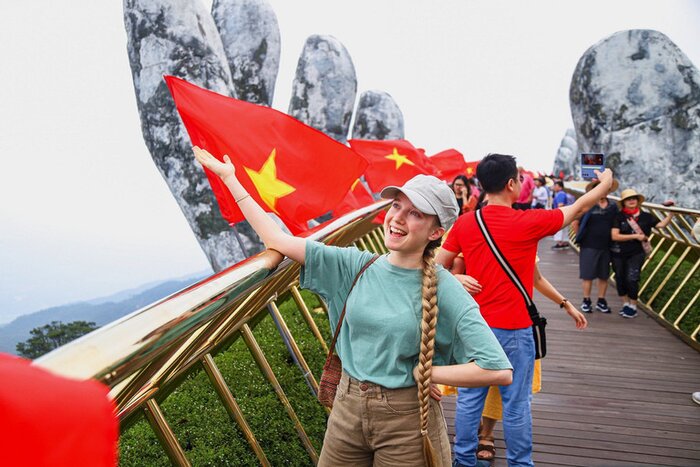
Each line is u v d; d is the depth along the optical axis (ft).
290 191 10.18
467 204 21.25
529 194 33.53
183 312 4.17
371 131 65.21
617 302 25.17
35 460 1.59
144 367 4.42
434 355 5.50
